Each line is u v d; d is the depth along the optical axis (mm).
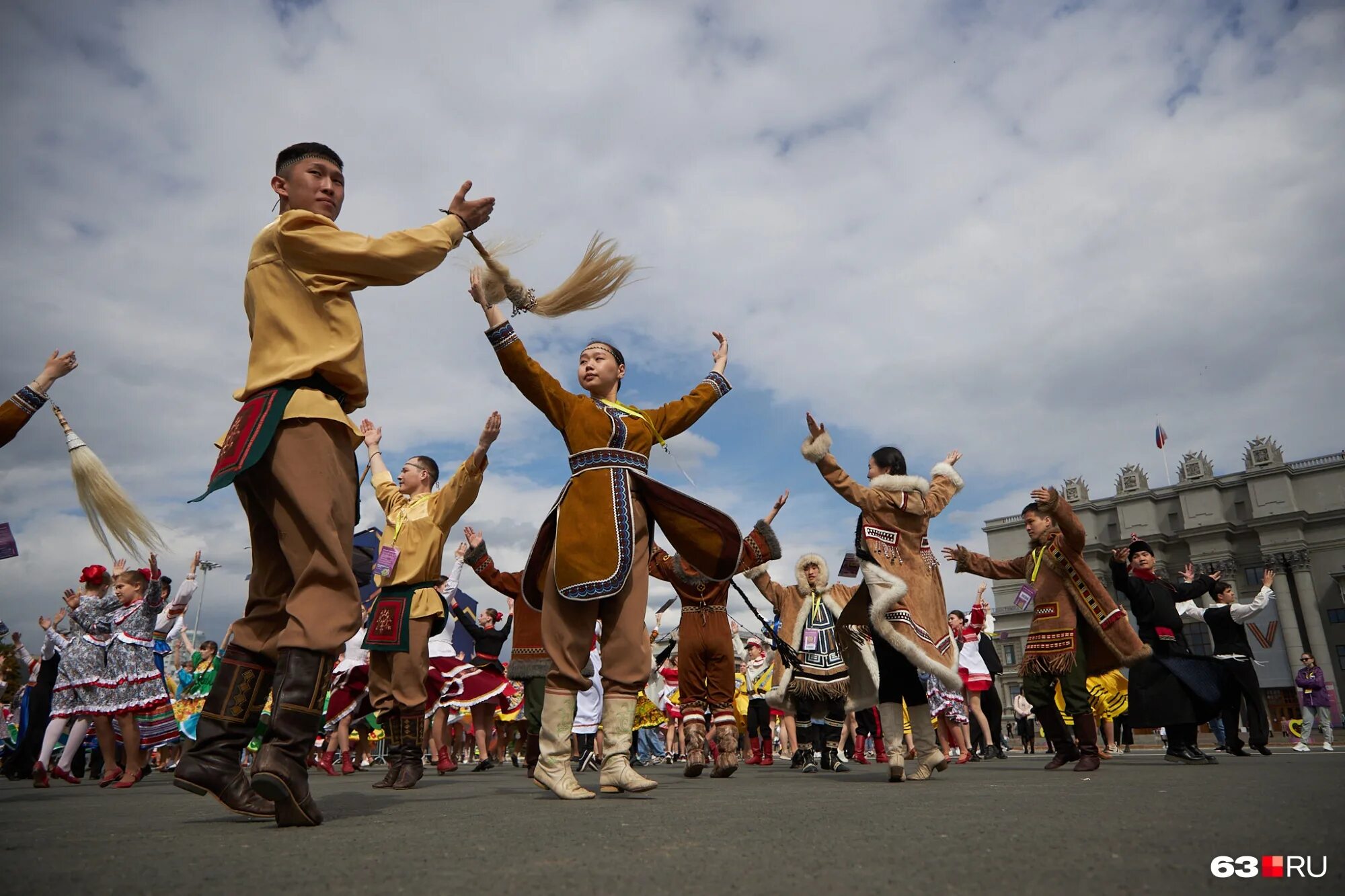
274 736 2359
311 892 1365
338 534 2605
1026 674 6168
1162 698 6383
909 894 1309
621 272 3805
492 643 8711
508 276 3629
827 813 2586
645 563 3660
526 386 3619
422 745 5227
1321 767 5285
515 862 1659
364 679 8062
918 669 4629
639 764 8711
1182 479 64375
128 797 4613
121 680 6508
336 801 3570
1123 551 6773
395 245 2809
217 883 1448
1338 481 57500
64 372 4309
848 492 4582
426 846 1907
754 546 6832
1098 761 5723
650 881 1438
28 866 1629
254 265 2826
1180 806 2564
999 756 9969
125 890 1384
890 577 4297
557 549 3422
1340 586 55531
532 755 7238
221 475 2482
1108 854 1648
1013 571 6520
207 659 11070
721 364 4164
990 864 1555
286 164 2969
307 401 2625
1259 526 58344
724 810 2744
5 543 5152
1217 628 8172
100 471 3209
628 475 3514
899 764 4473
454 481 5539
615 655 3654
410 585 5359
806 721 7969
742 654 13828
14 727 11062
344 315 2787
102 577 6812
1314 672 12492
